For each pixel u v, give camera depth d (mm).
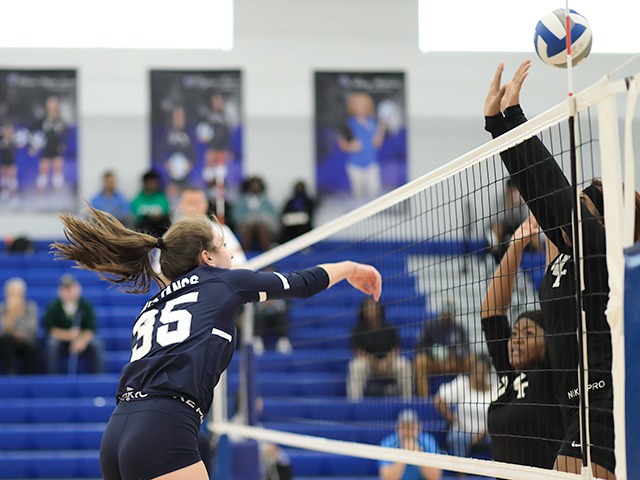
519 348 3920
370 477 9641
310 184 15992
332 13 16125
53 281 13820
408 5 16078
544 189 3385
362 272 3883
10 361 11500
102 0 16062
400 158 15727
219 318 3484
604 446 3150
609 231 2844
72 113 15602
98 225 3752
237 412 8492
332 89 15836
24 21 15922
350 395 10094
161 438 3244
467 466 3834
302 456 9766
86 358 11703
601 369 3225
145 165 15906
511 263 4043
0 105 15492
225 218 14945
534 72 15477
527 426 3844
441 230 11375
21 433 10180
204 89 15742
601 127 2922
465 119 16000
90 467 9766
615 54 14922
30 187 15461
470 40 16062
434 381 8828
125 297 13492
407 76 15969
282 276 3662
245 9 16109
